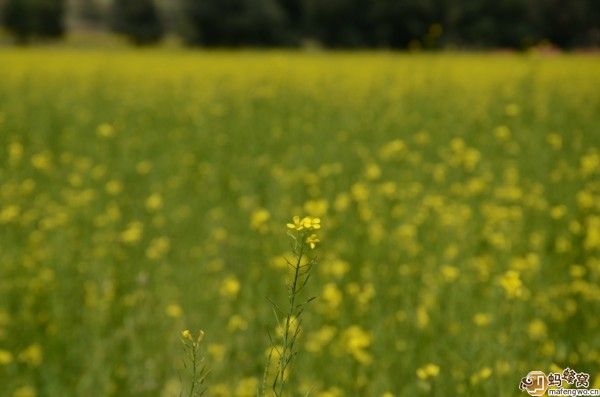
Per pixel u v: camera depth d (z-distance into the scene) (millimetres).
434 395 4703
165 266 6793
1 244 7316
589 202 8359
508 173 9516
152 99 17859
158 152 11930
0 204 8789
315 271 6215
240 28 63938
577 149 10898
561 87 17969
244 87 19688
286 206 8578
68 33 83750
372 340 5402
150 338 5527
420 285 6340
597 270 6500
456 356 5000
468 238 7262
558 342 5297
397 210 8234
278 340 5312
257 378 5180
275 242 7211
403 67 22469
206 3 64125
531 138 11883
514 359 4770
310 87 19172
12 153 10672
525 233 7691
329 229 7645
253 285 6367
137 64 26859
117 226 8188
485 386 4473
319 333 5258
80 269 6781
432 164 10680
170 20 78312
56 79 21609
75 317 6020
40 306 6184
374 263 6801
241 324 5457
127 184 9992
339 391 4598
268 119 14734
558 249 7172
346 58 30766
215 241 7672
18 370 5219
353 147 11695
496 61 26266
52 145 12492
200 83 20609
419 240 7441
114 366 5230
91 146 12281
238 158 11398
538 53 19906
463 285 6094
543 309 5707
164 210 8867
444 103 16344
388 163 10586
